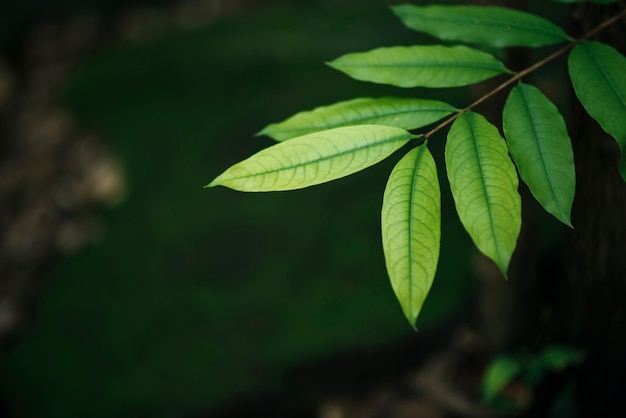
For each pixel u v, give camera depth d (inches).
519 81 38.0
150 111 145.6
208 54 160.9
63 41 206.4
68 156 144.9
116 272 111.3
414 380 90.9
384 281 98.1
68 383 96.5
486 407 84.4
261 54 154.6
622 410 65.7
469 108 37.2
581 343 67.4
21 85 192.1
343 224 106.7
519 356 75.6
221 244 109.6
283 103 134.4
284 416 91.2
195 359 95.7
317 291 99.2
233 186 33.1
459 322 92.8
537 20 41.8
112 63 172.4
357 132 35.1
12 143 158.7
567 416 69.7
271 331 96.4
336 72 139.9
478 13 42.6
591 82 36.5
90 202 129.6
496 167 34.1
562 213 33.2
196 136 133.3
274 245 107.1
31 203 135.8
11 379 98.9
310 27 168.6
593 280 62.3
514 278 75.3
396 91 126.0
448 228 101.3
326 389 91.8
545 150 34.8
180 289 104.5
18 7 216.5
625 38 46.8
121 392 94.1
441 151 105.8
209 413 91.1
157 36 182.7
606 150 53.3
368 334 93.3
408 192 33.9
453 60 40.4
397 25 160.2
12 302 112.8
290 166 33.8
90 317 105.0
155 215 119.4
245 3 209.2
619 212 55.6
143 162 132.0
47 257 121.3
